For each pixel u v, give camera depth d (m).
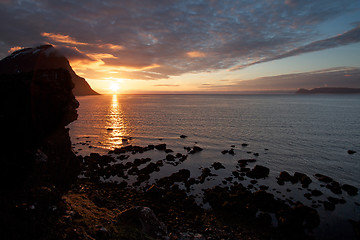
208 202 23.58
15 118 15.38
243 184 28.84
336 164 37.28
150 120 88.19
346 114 106.31
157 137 57.34
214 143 51.28
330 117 95.31
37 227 9.53
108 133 62.31
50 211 11.41
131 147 45.91
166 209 21.67
